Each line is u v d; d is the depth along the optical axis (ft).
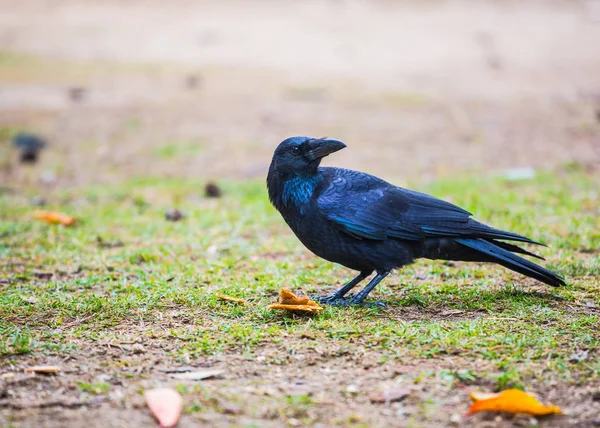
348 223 30.35
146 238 42.91
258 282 34.06
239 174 63.26
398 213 30.73
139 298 31.48
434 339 26.25
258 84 99.19
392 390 22.62
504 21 133.69
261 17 139.85
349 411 21.63
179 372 24.34
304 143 30.76
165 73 105.50
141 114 85.15
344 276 35.73
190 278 34.73
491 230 30.89
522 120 80.38
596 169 61.21
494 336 26.61
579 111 83.30
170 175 63.10
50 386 23.25
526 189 53.36
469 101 89.04
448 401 22.21
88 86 98.17
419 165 64.69
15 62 110.83
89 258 38.78
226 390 22.80
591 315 29.09
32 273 36.40
